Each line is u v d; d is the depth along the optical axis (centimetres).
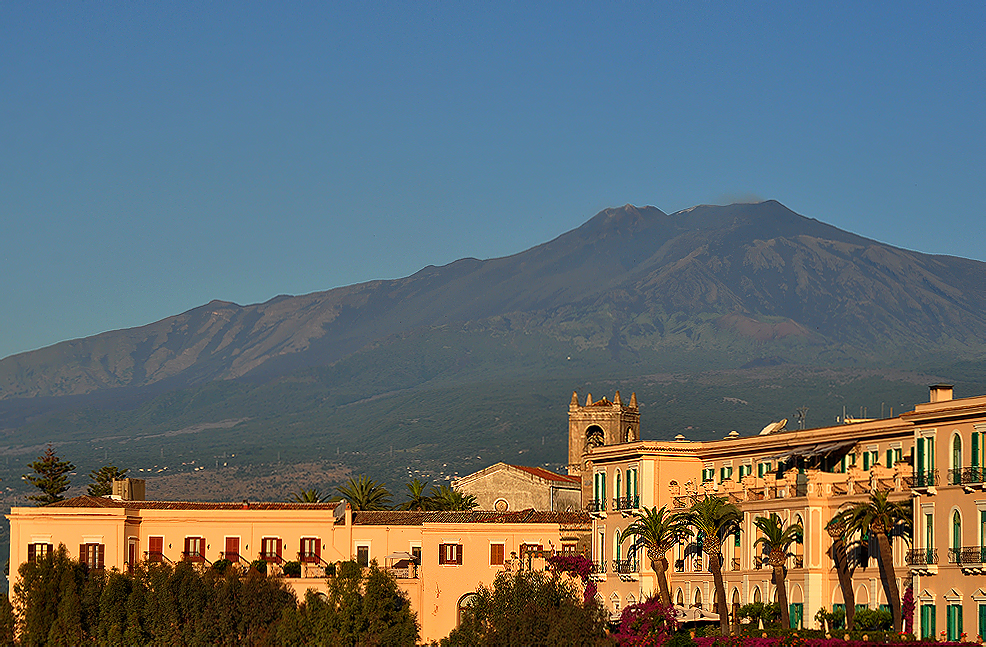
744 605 11825
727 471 12862
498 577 12912
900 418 11069
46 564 12812
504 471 18200
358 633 12900
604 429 18925
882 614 10550
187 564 13012
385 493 18088
